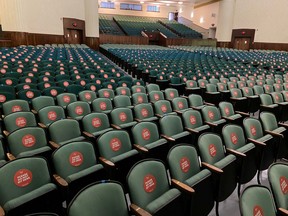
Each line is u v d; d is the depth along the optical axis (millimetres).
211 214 1746
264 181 2211
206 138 1881
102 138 1852
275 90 4477
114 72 5379
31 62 5523
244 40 13562
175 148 1635
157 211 1269
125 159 1827
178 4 19375
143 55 8742
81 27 11477
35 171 1432
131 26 16203
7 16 9078
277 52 10914
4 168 1329
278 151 2396
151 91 3605
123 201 1211
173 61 7590
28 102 2846
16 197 1337
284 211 1272
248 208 1127
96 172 1615
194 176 1529
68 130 2145
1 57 5750
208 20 16797
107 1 18578
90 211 1095
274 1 12094
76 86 3672
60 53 7387
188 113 2611
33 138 1913
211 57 8922
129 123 2539
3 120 2211
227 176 1735
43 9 9930
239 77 5184
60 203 1462
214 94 4016
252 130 2342
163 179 1451
